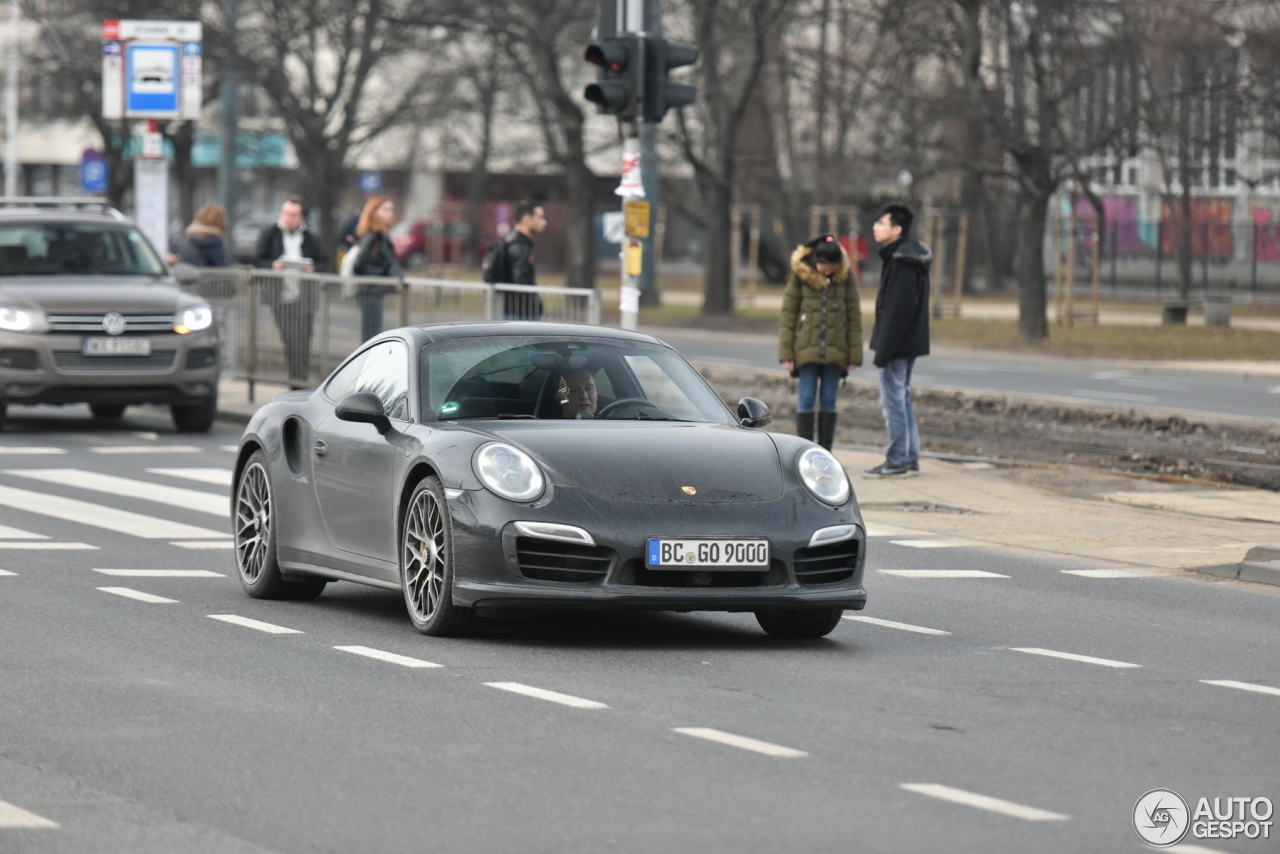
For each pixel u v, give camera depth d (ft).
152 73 272.31
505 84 536.01
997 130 372.38
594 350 101.14
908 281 163.02
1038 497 155.84
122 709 74.59
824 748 68.23
